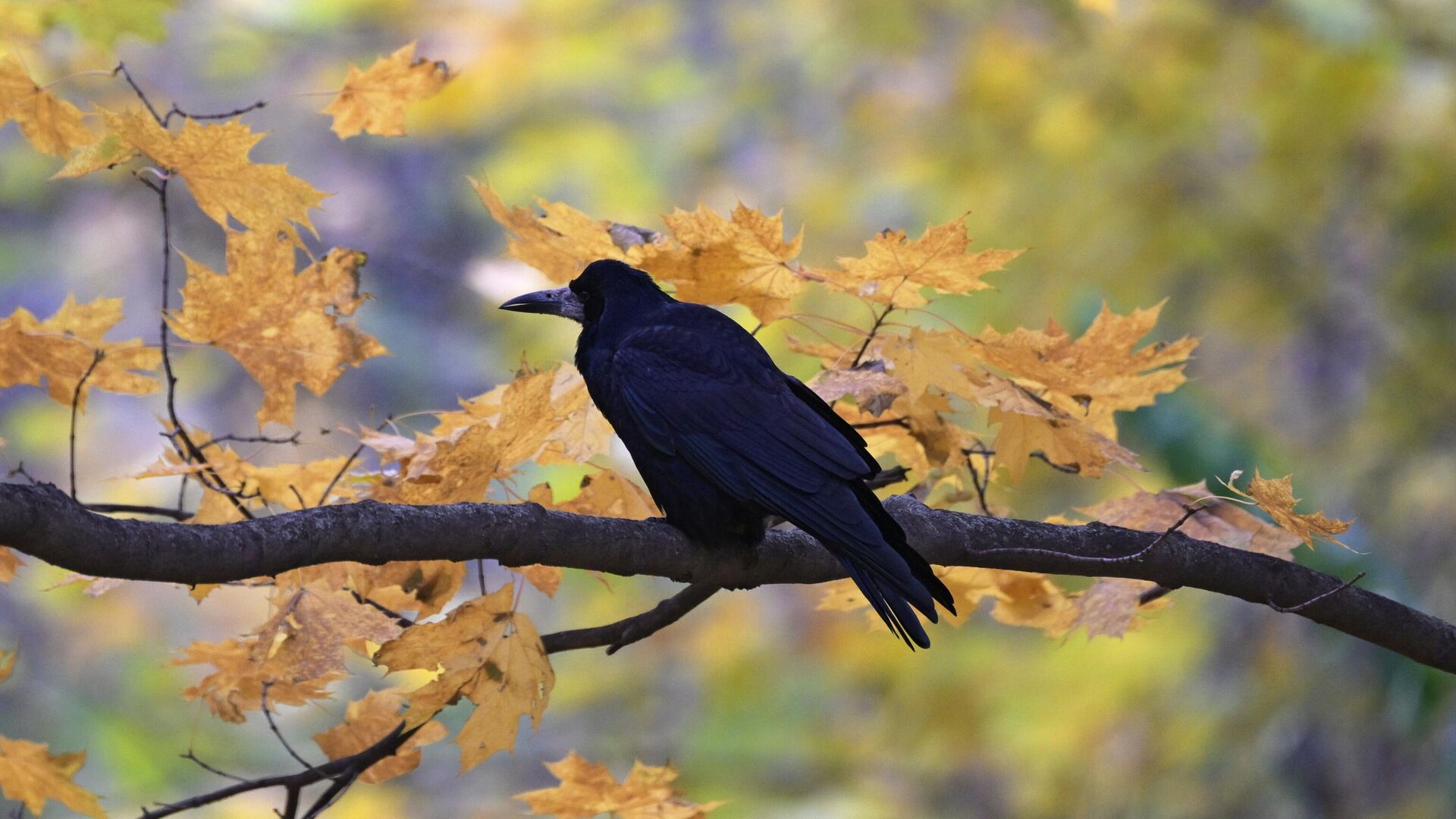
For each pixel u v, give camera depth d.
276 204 5.04
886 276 5.05
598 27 16.88
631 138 18.33
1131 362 5.28
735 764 17.19
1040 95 15.34
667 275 5.21
